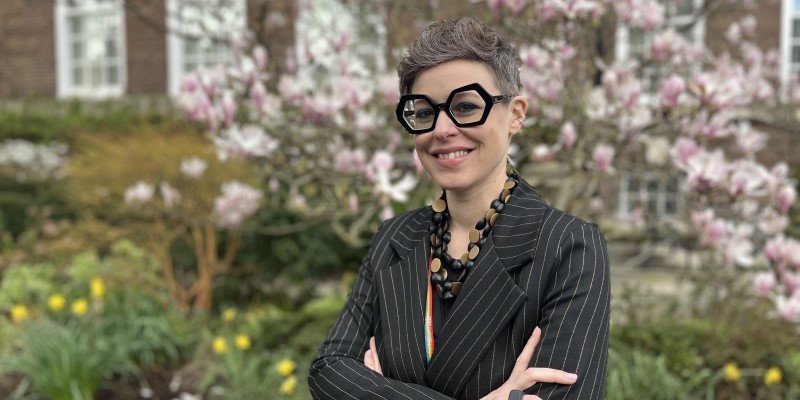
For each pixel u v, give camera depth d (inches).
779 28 296.2
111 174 209.9
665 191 282.4
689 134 122.0
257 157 135.6
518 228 50.9
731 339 144.6
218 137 134.0
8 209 299.7
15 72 417.1
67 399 144.3
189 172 174.6
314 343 157.0
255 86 131.6
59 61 408.5
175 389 155.1
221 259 225.1
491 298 49.8
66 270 208.2
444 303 52.7
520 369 48.1
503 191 52.8
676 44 146.9
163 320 171.0
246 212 167.9
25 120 374.6
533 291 49.2
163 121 337.1
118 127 340.5
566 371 46.5
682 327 150.7
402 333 53.1
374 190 116.7
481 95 48.9
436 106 49.9
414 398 50.1
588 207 148.3
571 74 138.6
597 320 47.8
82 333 160.1
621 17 133.3
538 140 133.0
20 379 155.1
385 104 135.0
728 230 131.6
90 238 219.9
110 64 403.2
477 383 49.6
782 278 122.9
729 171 115.3
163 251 207.2
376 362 55.7
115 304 177.5
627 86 123.6
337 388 54.2
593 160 124.2
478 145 50.3
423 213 58.6
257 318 190.7
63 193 292.7
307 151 138.6
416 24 188.2
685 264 265.7
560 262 49.3
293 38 203.5
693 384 135.3
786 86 204.4
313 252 222.7
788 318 117.6
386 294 55.3
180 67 380.2
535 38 132.4
